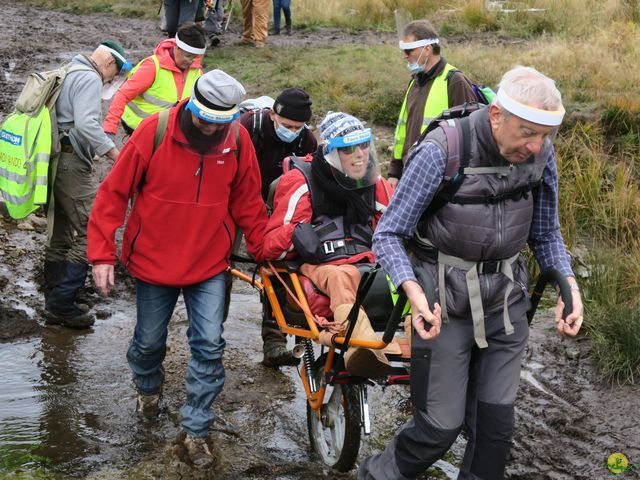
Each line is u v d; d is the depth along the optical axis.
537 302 3.57
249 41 14.38
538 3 15.20
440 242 3.28
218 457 4.33
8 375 5.16
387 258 3.27
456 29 14.83
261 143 5.05
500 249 3.26
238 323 6.03
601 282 5.75
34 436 4.51
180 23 12.55
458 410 3.43
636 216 6.69
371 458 3.71
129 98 6.51
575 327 3.30
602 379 4.96
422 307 3.13
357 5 17.17
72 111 5.42
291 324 4.35
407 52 5.93
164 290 4.29
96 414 4.75
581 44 11.84
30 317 5.90
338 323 3.82
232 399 4.97
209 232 4.16
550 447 4.41
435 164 3.17
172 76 6.61
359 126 4.14
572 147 7.81
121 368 5.30
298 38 15.38
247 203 4.33
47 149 5.34
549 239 3.54
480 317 3.28
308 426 4.43
